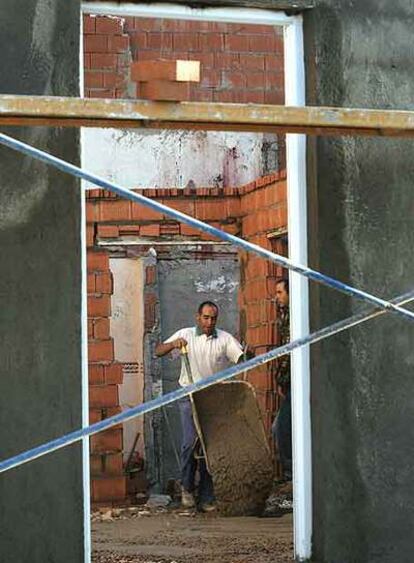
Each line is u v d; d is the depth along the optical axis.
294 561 8.05
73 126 6.89
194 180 13.88
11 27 7.33
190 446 11.96
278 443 12.16
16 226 7.28
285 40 8.02
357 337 7.85
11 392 7.23
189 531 10.27
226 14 7.82
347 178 7.86
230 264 14.09
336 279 7.82
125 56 13.48
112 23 13.48
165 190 13.55
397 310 6.86
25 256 7.29
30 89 7.35
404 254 7.94
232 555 8.75
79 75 7.45
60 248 7.34
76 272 7.37
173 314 14.02
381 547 7.87
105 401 12.46
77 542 7.32
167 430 13.85
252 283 13.43
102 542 9.64
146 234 13.48
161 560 8.59
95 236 13.41
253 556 8.68
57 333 7.32
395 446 7.91
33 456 6.43
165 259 13.94
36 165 7.31
